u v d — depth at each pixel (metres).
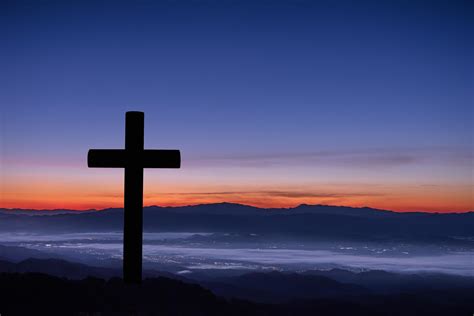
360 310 90.31
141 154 13.50
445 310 109.62
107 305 24.41
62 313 18.55
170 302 34.84
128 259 13.55
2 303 21.72
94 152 13.57
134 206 13.50
